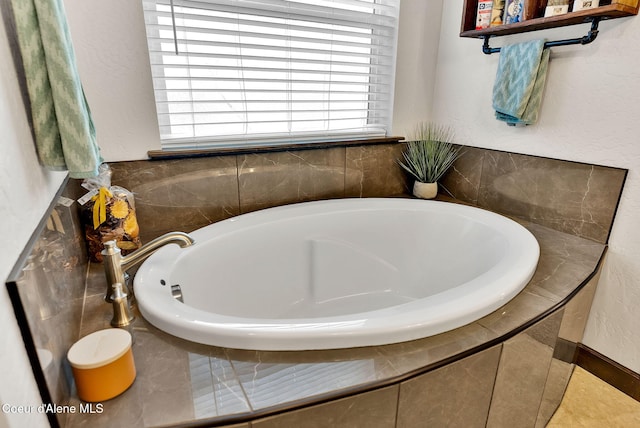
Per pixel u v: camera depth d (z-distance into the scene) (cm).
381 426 75
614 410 133
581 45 136
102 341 69
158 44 135
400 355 78
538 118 155
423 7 183
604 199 138
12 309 51
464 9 160
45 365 58
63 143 70
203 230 136
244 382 71
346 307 166
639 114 125
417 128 204
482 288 96
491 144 177
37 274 60
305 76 168
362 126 193
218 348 79
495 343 83
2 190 51
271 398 67
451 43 187
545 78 148
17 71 65
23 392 51
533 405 110
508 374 92
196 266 124
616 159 133
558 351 111
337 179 183
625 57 125
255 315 146
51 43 65
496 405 94
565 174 148
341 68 177
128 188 138
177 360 76
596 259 128
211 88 147
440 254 167
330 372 73
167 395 68
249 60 152
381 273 174
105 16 122
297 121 169
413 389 75
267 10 148
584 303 123
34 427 53
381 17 176
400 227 173
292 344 78
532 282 111
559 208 153
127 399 67
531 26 140
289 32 157
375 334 79
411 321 82
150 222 145
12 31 65
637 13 120
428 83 198
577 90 140
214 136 154
